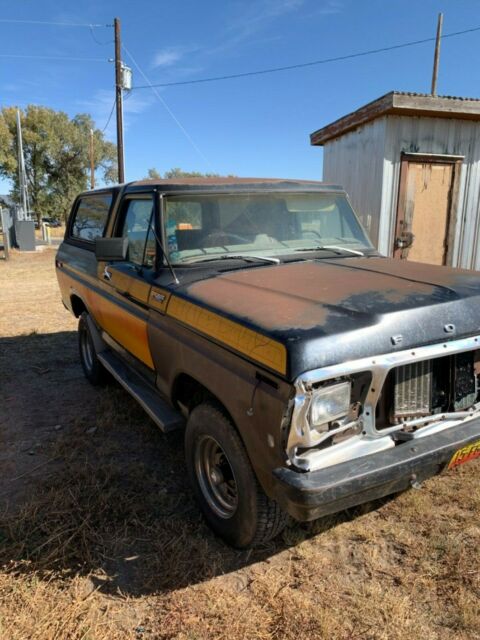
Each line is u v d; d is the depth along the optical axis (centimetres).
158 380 342
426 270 322
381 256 397
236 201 371
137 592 255
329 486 211
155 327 325
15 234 2356
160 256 337
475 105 714
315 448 222
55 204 5053
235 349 241
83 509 319
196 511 319
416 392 242
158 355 327
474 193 796
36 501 328
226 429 261
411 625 231
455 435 247
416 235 776
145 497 333
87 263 494
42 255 2070
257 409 226
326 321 226
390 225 757
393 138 733
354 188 815
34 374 583
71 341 724
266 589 255
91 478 352
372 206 766
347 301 249
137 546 287
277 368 213
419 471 236
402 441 241
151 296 333
